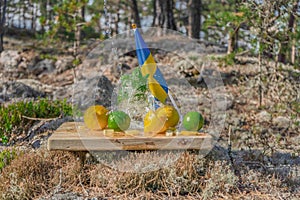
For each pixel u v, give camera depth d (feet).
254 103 23.88
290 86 22.89
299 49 23.25
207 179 11.35
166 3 41.14
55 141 11.07
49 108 19.72
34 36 52.95
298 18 21.66
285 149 16.15
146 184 10.83
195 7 39.78
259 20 21.47
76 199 10.21
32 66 33.58
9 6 59.47
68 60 34.68
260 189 11.33
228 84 26.71
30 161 11.64
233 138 17.24
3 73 32.35
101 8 57.16
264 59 24.95
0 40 37.04
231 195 10.81
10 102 23.38
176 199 10.42
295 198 10.77
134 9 46.52
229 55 27.73
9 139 16.11
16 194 10.26
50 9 59.41
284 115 21.50
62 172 11.35
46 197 10.32
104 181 11.09
